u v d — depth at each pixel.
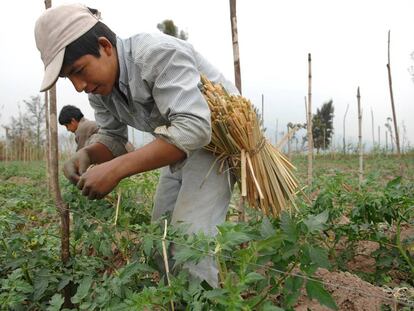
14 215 2.61
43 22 1.95
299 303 2.38
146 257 2.22
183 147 1.97
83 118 5.21
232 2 2.88
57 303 1.83
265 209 2.43
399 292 2.46
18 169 15.49
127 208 2.62
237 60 2.90
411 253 3.19
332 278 2.57
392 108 6.40
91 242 2.36
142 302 1.68
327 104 28.38
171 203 2.65
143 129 2.48
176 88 2.00
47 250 2.68
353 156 22.53
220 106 2.25
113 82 2.15
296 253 1.72
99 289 1.89
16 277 2.08
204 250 1.73
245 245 2.63
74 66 1.98
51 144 2.41
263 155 2.41
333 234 3.71
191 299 1.68
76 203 2.52
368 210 3.08
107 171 1.98
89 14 2.04
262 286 1.81
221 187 2.40
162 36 2.13
